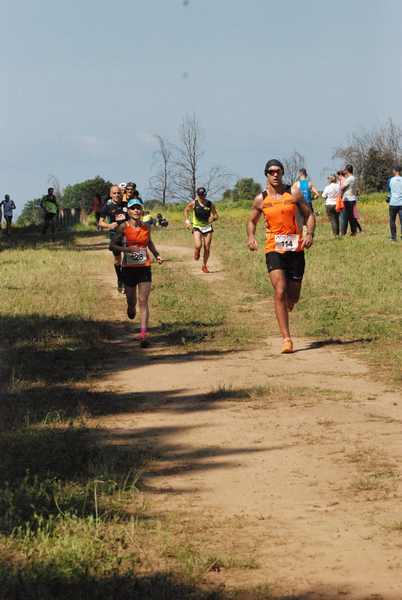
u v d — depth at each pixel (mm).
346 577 5934
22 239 51812
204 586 5840
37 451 8961
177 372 13797
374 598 5582
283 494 7754
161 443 9555
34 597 5562
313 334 16953
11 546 6422
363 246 32844
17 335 16922
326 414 10664
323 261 28828
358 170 90750
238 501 7594
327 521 7039
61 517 6988
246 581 5906
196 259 28828
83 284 26234
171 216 79938
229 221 67500
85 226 68188
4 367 13977
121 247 16672
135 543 6566
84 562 6105
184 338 16672
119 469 8523
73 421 10500
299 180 36969
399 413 10695
